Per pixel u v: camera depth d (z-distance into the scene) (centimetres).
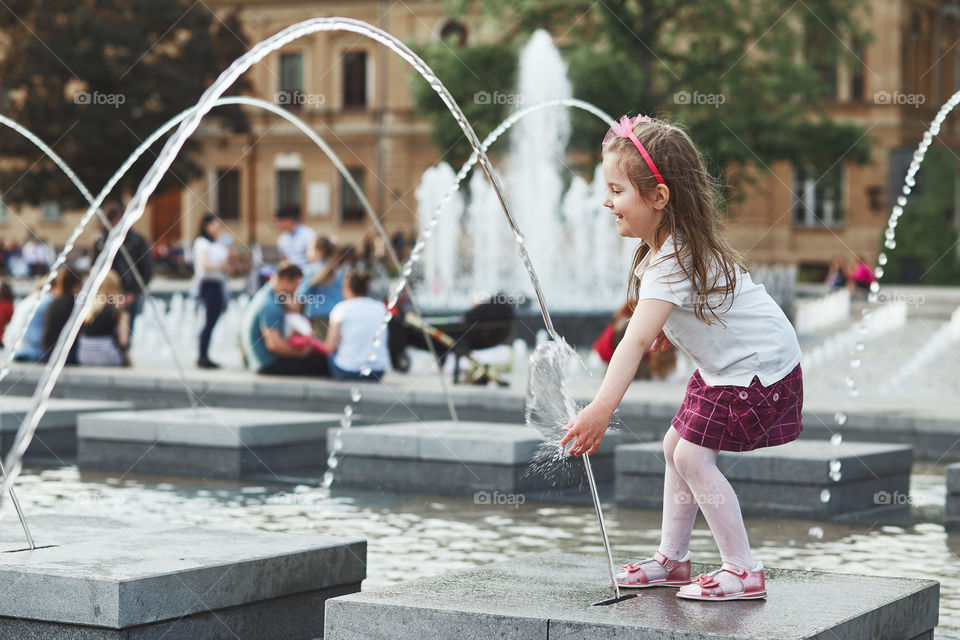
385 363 1516
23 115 4422
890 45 5338
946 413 1148
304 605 505
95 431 1029
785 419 429
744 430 422
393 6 5894
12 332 1681
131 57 4478
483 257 3291
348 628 427
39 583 446
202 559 474
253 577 479
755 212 5397
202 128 5803
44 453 1103
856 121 5372
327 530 760
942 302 3803
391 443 939
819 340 2531
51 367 383
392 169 6047
